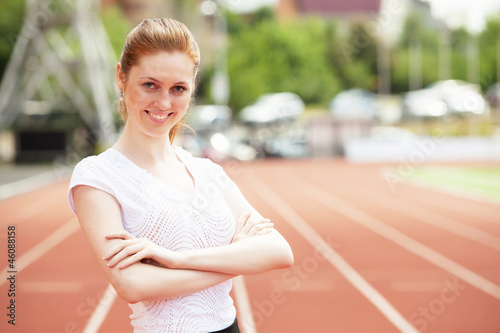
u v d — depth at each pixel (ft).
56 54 80.79
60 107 83.76
